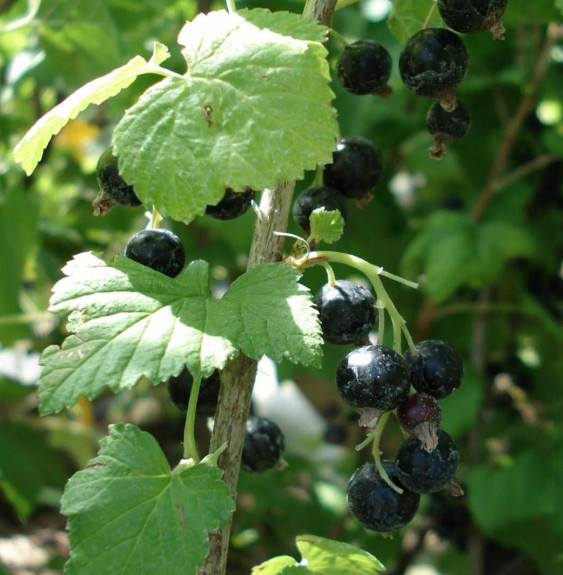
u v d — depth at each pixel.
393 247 0.41
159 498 0.18
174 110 0.18
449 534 0.39
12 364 0.55
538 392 0.42
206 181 0.18
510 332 0.42
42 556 0.43
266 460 0.22
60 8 0.32
